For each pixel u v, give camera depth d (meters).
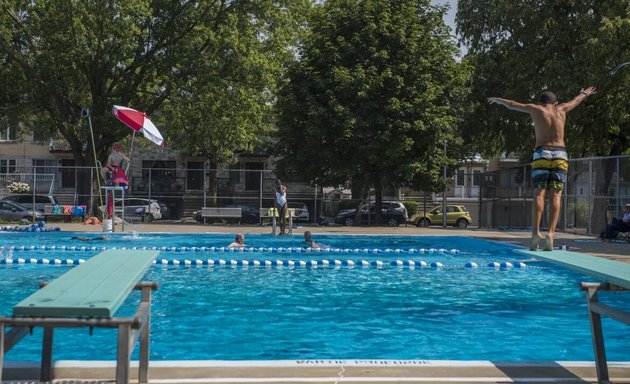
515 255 17.91
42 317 3.67
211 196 37.59
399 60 33.56
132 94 34.28
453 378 5.00
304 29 38.16
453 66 34.34
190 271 13.82
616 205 23.19
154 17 33.25
